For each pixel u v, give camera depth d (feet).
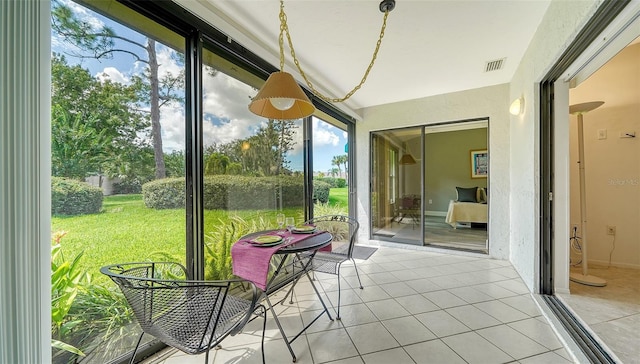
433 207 22.97
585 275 9.04
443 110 13.00
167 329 4.02
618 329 5.91
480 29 7.37
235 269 5.81
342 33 7.41
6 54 2.96
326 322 6.64
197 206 6.09
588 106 8.73
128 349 5.07
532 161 8.16
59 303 4.06
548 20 6.51
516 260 10.43
